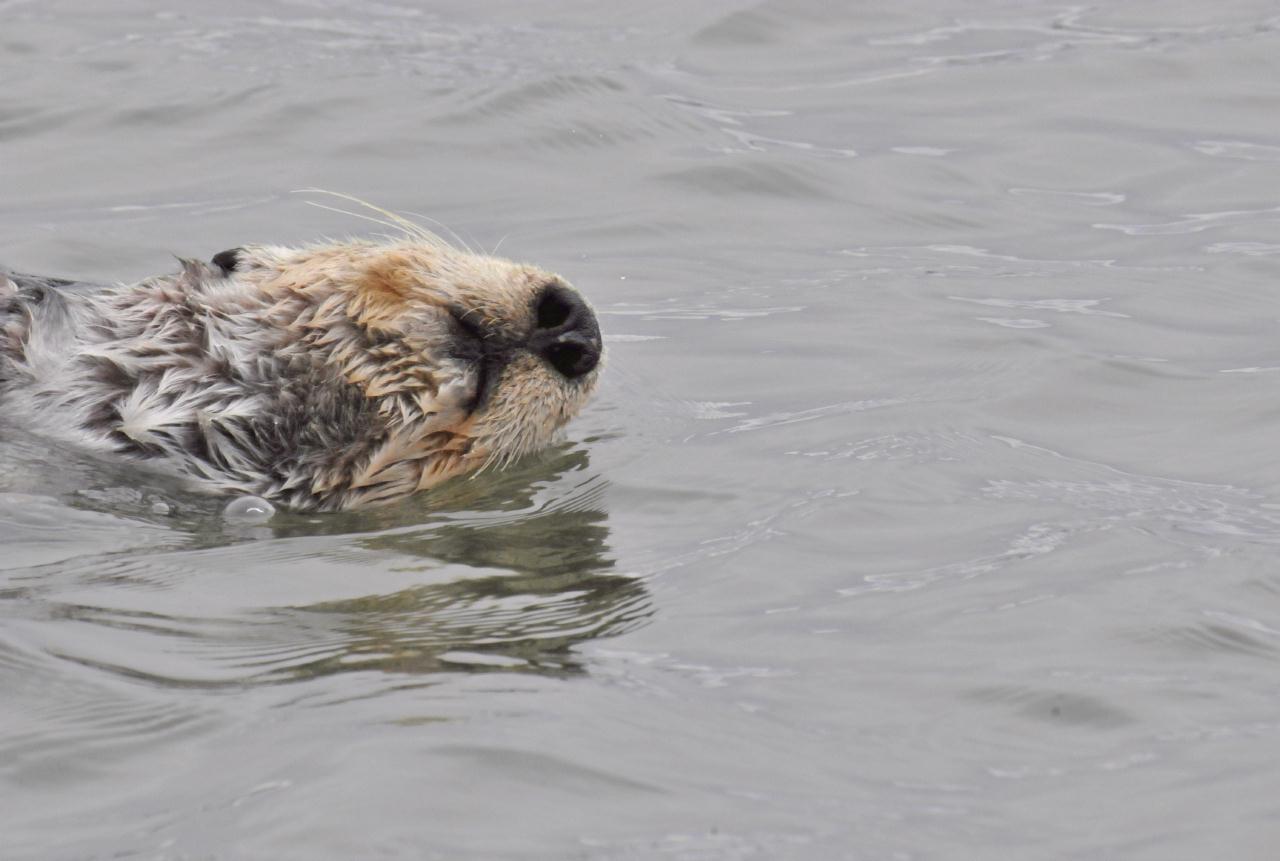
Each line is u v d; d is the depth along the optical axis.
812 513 23.84
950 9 53.12
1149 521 23.75
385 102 43.50
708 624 20.33
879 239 37.66
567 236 36.94
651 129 42.56
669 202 38.97
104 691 18.02
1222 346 31.36
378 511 23.44
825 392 29.41
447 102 43.41
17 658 18.62
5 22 48.84
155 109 42.41
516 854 15.28
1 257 34.28
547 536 22.91
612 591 21.19
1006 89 46.16
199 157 40.12
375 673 18.61
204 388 22.59
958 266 36.12
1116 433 27.48
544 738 17.20
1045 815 16.33
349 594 20.78
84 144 40.53
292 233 36.00
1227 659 19.58
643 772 16.75
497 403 23.52
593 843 15.53
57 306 23.55
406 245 24.09
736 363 30.86
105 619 19.77
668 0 52.78
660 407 28.59
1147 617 20.53
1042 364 30.14
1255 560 22.33
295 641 19.39
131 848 15.28
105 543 21.97
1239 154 41.94
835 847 15.64
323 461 22.80
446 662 18.98
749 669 19.14
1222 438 27.14
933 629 20.27
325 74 45.47
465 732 17.23
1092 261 36.31
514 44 48.91
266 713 17.62
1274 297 33.97
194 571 21.23
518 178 39.81
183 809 15.88
